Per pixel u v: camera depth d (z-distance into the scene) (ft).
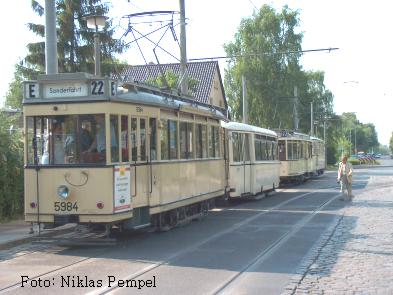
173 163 49.47
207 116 59.82
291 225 53.67
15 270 32.55
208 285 28.50
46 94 40.45
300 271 31.89
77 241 40.65
